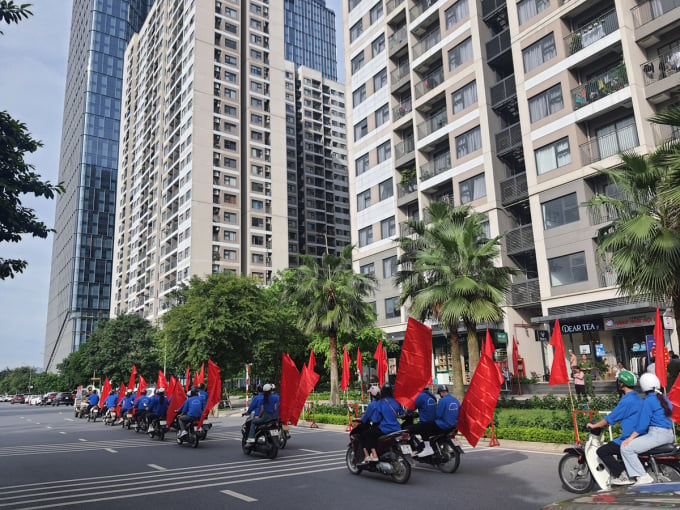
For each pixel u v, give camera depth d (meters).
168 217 80.94
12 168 8.54
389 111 42.06
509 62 33.41
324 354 36.41
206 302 32.78
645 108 24.19
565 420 13.09
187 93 79.19
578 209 26.33
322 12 184.88
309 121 115.06
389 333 39.97
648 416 6.41
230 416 27.58
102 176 139.00
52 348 150.50
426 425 9.60
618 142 25.44
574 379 20.00
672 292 11.91
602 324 24.88
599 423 6.96
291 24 172.88
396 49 41.66
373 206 43.09
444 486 8.16
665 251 11.58
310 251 107.06
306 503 7.28
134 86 111.06
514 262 30.88
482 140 32.59
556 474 8.87
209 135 76.94
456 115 34.72
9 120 8.64
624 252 12.57
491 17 33.94
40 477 10.03
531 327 31.06
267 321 34.03
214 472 10.13
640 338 24.70
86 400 30.73
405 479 8.49
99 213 136.75
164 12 94.06
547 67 28.59
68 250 141.12
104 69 144.50
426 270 19.61
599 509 2.56
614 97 25.00
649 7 25.03
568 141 27.14
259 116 83.81
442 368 35.78
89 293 131.38
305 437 15.99
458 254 19.25
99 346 64.31
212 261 73.00
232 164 78.50
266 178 81.94
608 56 26.53
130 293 97.62
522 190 30.36
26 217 8.76
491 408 9.61
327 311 25.28
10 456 13.45
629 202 13.45
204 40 79.69
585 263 25.83
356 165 45.62
